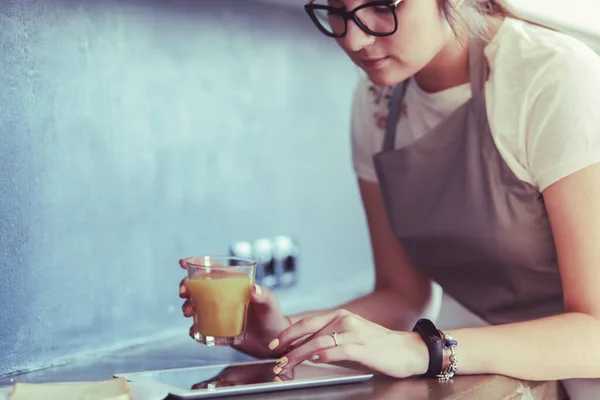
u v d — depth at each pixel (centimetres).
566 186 166
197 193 266
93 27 215
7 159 185
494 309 200
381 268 222
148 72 240
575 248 166
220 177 278
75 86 208
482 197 183
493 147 179
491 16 183
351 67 352
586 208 164
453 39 183
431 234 196
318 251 333
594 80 168
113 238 224
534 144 171
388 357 155
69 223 206
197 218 266
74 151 208
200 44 265
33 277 194
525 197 177
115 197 226
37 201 195
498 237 183
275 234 308
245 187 291
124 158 229
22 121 190
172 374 160
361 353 154
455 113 187
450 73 188
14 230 188
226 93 279
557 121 167
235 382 152
